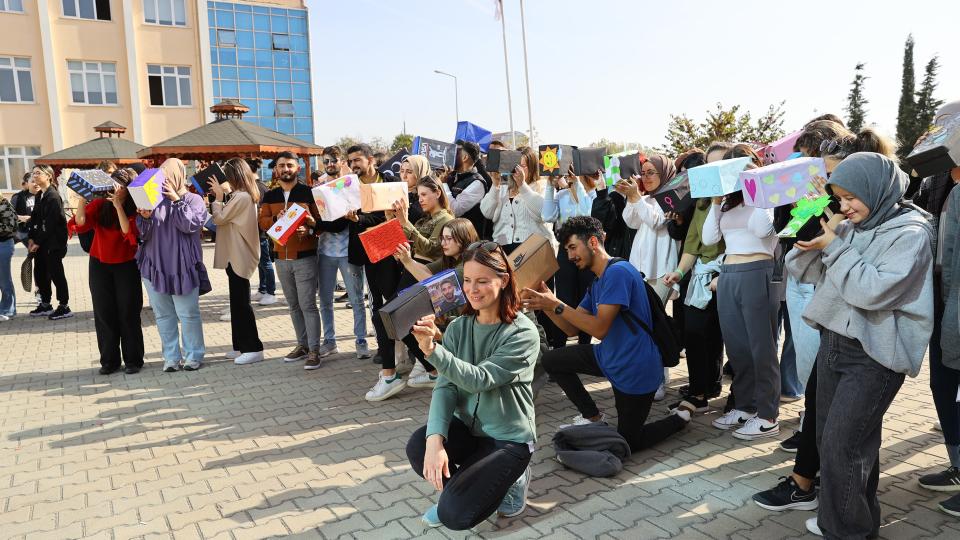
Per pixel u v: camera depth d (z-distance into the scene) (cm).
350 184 531
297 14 3300
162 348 685
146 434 459
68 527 329
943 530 300
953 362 298
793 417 454
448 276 286
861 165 257
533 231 592
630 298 379
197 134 1359
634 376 380
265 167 2631
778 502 323
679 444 415
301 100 3347
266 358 662
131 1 2650
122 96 2689
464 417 304
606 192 553
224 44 3145
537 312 568
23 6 2498
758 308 400
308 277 608
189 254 600
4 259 873
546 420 470
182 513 341
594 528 313
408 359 587
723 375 561
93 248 597
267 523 328
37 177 850
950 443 337
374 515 333
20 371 630
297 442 438
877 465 285
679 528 311
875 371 264
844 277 259
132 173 597
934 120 365
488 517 308
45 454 427
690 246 464
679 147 1812
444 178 714
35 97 2559
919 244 251
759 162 416
